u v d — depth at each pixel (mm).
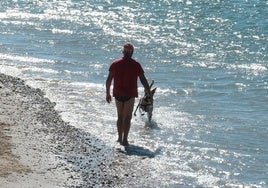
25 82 23672
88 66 27125
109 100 17281
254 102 22125
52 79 24484
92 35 35312
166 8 46844
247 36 36188
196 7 47438
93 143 16969
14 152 15320
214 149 16938
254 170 15500
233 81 25219
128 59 17109
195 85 24344
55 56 29250
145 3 49375
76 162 15328
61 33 35781
